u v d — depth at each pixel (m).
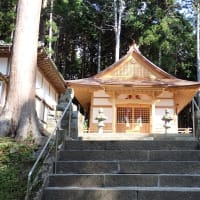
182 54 31.31
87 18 31.86
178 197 4.96
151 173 5.92
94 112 19.56
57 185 5.54
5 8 22.28
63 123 8.38
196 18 28.55
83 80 19.70
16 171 6.20
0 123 8.16
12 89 8.55
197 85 18.09
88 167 6.04
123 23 30.84
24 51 8.79
